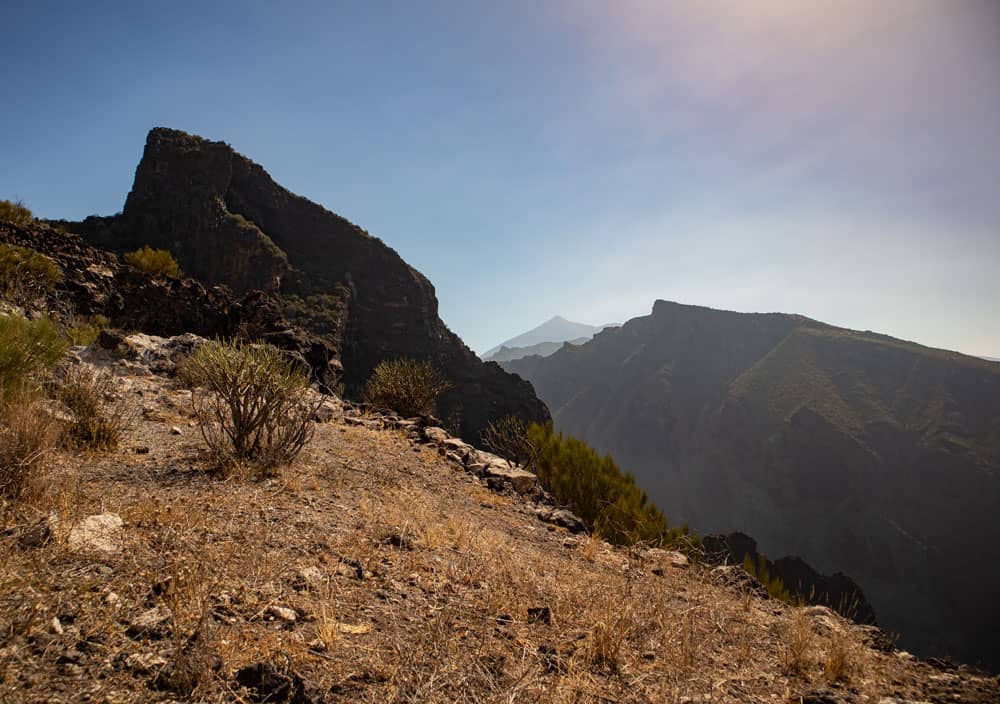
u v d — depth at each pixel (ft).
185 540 10.91
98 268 75.00
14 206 74.23
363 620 9.50
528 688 8.22
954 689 11.79
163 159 281.95
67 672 6.37
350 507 16.71
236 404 19.62
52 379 21.86
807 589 226.79
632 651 10.47
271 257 288.71
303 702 6.71
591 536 23.26
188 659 6.78
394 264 366.43
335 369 69.56
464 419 269.64
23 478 11.59
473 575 13.01
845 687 11.01
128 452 18.12
